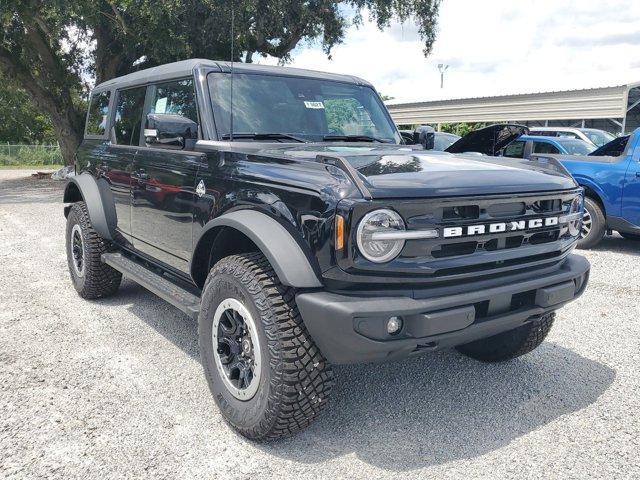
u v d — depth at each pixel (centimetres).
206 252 353
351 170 269
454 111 2619
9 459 282
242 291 292
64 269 679
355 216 256
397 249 263
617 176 776
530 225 300
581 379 384
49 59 2020
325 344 268
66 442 298
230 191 328
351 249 257
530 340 382
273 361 278
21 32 1916
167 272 435
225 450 295
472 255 282
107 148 514
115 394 354
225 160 341
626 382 379
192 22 1719
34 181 2214
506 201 291
